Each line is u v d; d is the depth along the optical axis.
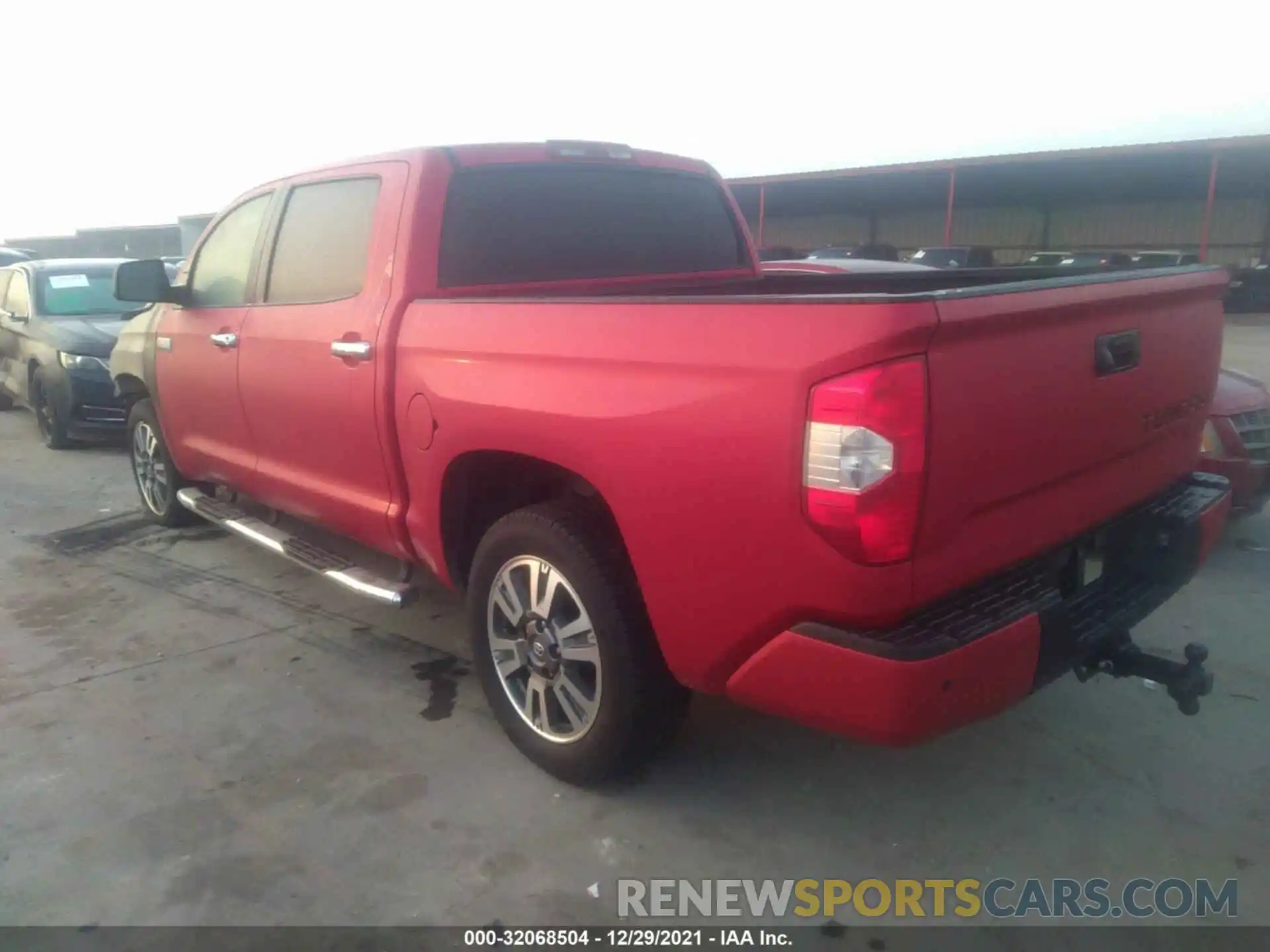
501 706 3.41
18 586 5.18
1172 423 3.17
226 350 4.52
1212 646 4.18
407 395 3.42
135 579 5.25
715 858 2.93
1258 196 32.41
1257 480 5.04
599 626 2.95
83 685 4.04
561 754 3.20
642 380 2.62
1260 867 2.85
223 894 2.78
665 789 3.25
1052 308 2.47
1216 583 4.86
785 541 2.35
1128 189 32.91
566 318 2.86
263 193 4.43
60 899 2.77
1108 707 3.72
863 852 2.95
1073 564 2.88
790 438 2.29
